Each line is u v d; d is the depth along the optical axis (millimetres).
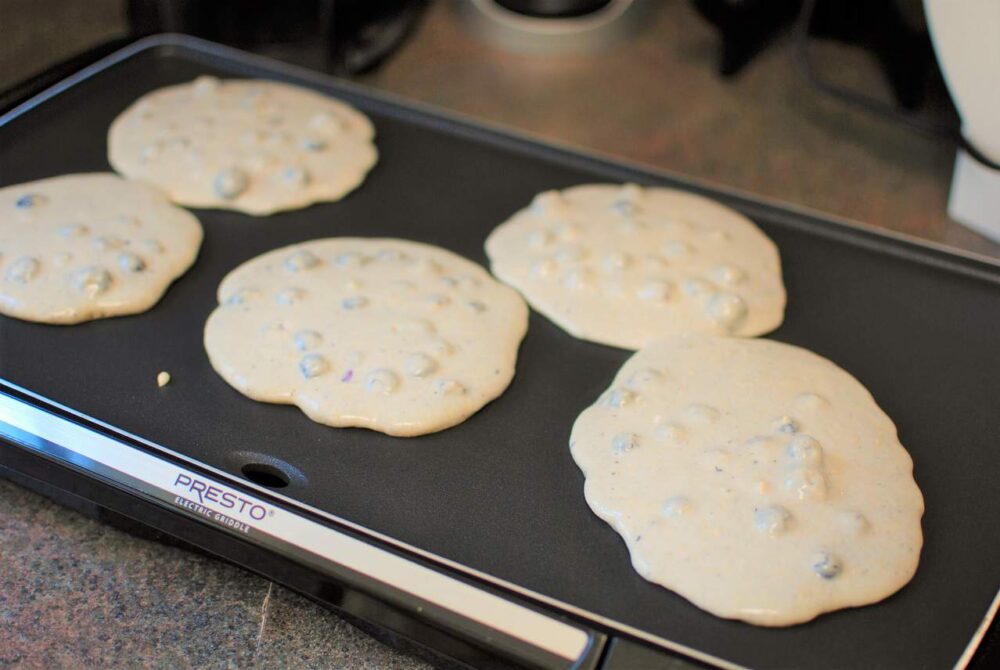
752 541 435
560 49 758
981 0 519
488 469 469
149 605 448
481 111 705
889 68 686
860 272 558
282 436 478
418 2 770
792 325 531
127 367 501
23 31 729
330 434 479
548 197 578
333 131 619
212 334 511
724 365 503
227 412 487
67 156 602
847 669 408
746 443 466
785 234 576
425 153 618
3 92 632
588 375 506
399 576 424
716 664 400
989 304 545
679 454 464
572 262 547
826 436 473
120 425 479
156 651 434
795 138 695
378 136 627
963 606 427
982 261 556
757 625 418
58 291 522
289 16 730
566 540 445
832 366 507
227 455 471
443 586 422
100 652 432
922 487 466
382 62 742
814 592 423
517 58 759
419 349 504
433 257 553
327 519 439
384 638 434
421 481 463
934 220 633
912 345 525
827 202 645
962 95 567
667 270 543
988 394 505
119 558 462
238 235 564
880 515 447
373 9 737
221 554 440
